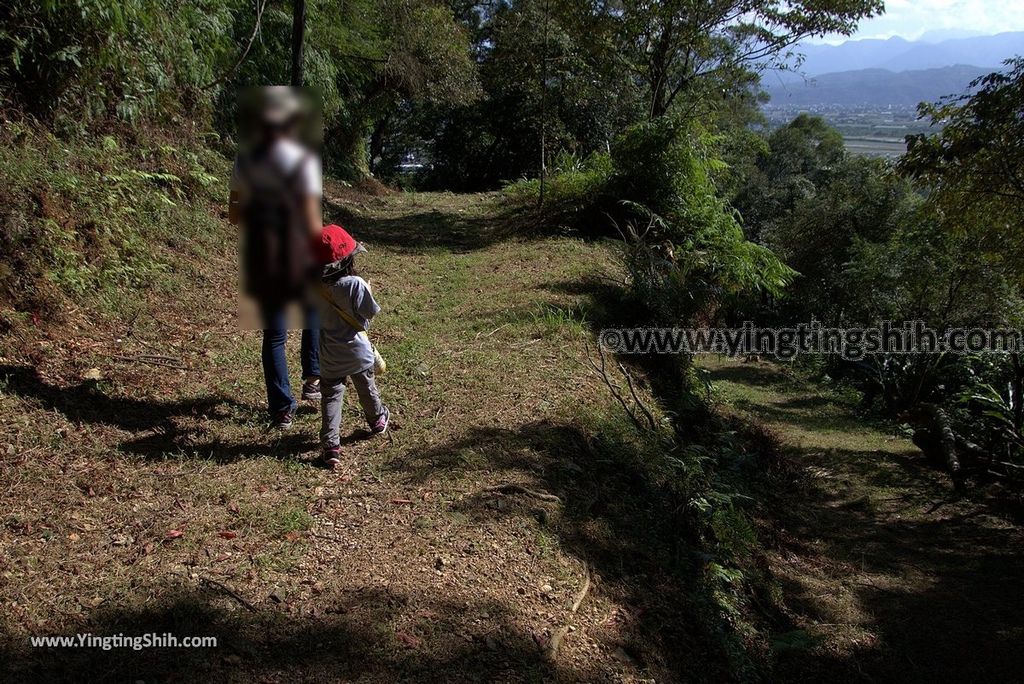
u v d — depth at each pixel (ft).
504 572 12.02
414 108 107.55
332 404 14.30
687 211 40.40
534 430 17.10
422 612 10.61
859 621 17.70
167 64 30.32
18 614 9.34
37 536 10.85
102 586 10.11
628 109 66.54
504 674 9.88
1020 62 30.60
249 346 19.95
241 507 12.39
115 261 20.65
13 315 15.84
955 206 35.32
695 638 12.98
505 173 96.43
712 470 21.52
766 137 176.45
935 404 41.34
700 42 47.39
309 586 10.75
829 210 84.64
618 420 19.40
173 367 17.60
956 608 19.20
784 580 19.19
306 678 9.07
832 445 37.19
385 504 13.25
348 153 68.39
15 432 12.92
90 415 14.34
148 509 12.03
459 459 15.11
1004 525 26.50
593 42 47.67
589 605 12.20
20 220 17.15
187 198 28.37
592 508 14.88
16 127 20.26
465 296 28.22
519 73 49.03
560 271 32.50
